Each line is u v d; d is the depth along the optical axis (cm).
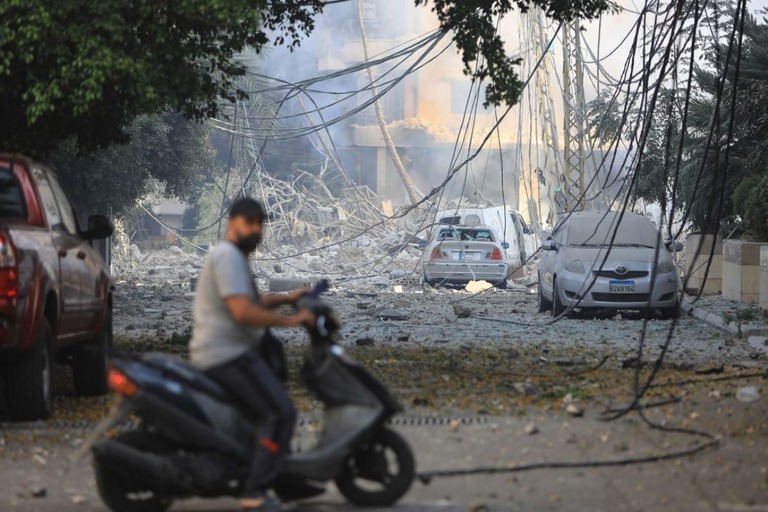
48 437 2422
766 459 2095
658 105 8212
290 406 1734
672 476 1989
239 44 3794
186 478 1714
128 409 1716
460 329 5381
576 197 8644
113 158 8269
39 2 3098
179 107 3759
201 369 1741
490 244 9250
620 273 5878
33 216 2719
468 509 1788
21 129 3581
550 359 3950
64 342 2856
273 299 1809
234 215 1758
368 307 6862
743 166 7675
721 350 4359
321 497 1908
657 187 8281
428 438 2362
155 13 3316
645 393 2992
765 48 7431
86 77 3142
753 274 6825
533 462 2128
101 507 1858
